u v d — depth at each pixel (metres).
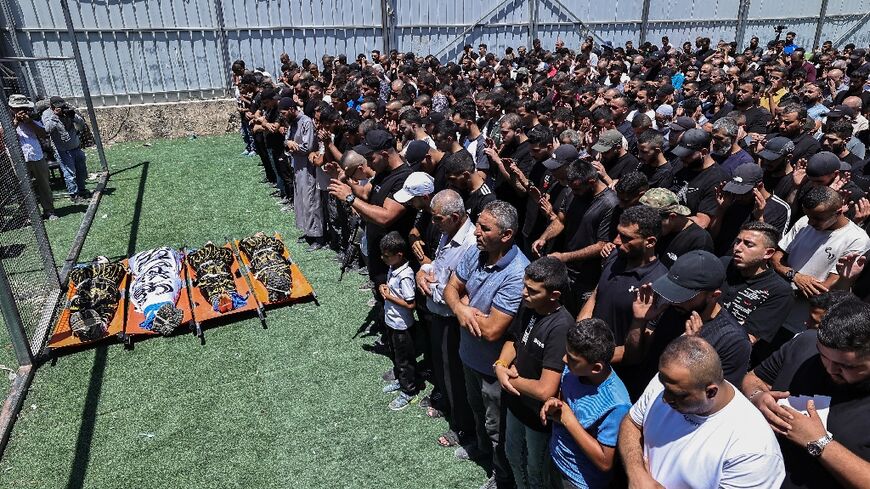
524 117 7.12
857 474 2.18
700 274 2.83
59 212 9.49
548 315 3.04
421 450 4.39
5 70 11.61
